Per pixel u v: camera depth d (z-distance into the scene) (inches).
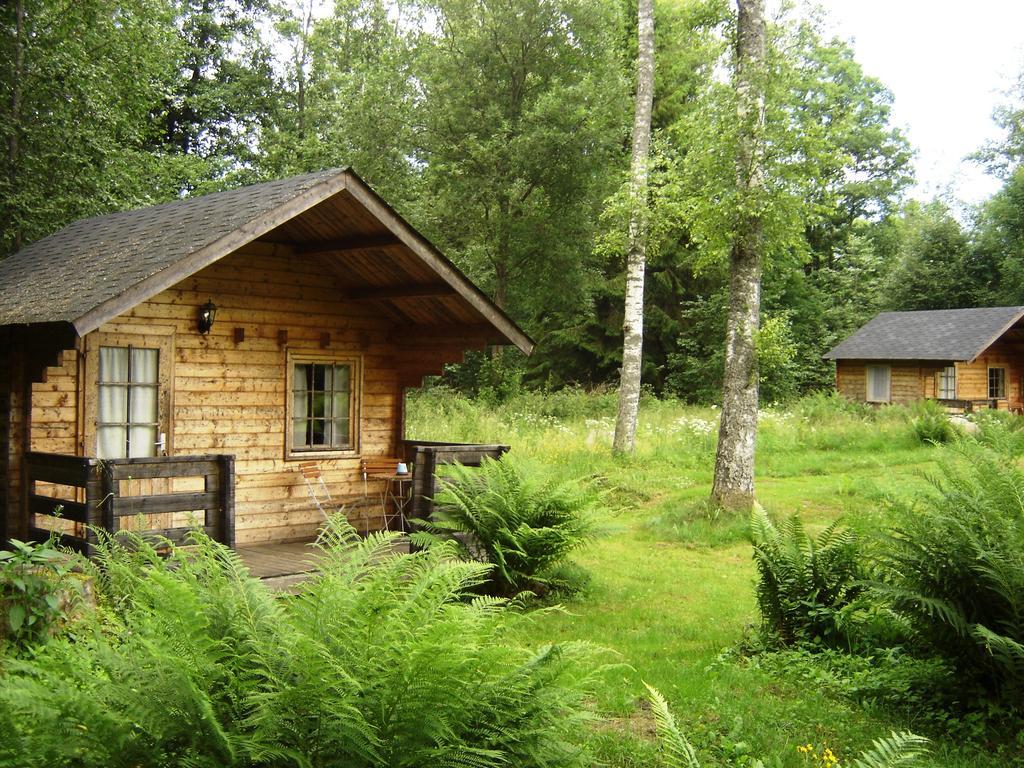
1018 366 1347.2
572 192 1214.3
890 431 913.5
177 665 127.2
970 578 230.5
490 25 1186.0
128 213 494.3
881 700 247.4
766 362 539.2
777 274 1531.7
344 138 1230.9
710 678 268.7
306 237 437.7
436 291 432.5
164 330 402.6
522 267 1300.4
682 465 748.0
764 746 215.6
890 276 1729.8
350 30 1453.0
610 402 1097.4
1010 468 247.0
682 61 1299.2
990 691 235.9
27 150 753.6
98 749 122.0
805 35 546.0
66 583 233.5
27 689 120.6
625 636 320.5
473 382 1355.8
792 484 683.4
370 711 128.6
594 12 1180.5
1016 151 1834.4
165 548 327.6
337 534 183.5
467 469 385.1
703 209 537.0
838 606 291.6
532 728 142.2
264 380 439.2
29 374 357.7
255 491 435.8
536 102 1183.6
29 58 741.9
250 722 126.1
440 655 127.9
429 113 1219.9
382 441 490.9
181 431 408.5
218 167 1256.8
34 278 413.1
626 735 220.1
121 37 825.5
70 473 332.8
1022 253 1653.5
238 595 151.6
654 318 1478.8
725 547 486.6
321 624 139.2
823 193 545.6
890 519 268.8
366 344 481.1
